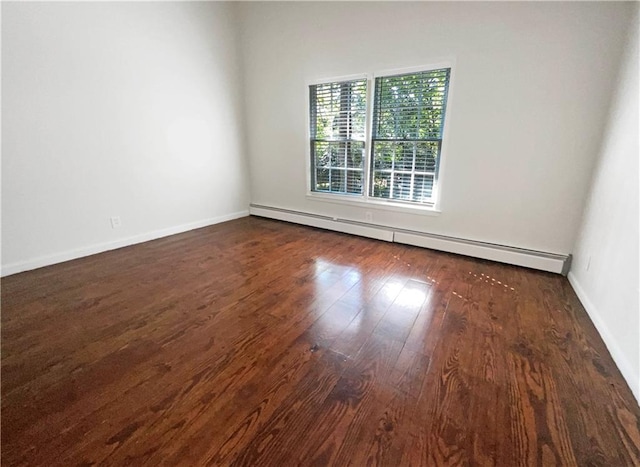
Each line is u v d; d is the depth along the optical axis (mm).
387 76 3408
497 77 2809
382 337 1904
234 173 4770
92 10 2947
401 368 1636
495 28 2730
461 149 3123
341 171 4082
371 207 3881
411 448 1192
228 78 4383
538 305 2297
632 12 2172
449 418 1328
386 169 3695
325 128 4074
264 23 4125
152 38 3463
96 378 1545
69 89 2902
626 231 1784
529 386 1518
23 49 2590
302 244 3682
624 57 2215
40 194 2848
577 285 2496
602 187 2273
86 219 3201
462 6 2830
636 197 1718
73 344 1812
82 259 3143
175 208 4051
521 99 2750
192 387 1492
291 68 4086
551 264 2846
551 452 1184
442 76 3107
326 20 3641
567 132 2623
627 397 1455
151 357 1707
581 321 2094
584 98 2506
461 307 2266
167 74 3676
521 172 2885
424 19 3037
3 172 2617
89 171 3154
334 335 1920
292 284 2625
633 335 1558
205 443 1203
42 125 2779
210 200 4488
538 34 2574
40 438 1219
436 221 3453
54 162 2898
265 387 1495
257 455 1158
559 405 1405
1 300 2307
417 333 1947
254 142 4785
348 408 1376
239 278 2740
